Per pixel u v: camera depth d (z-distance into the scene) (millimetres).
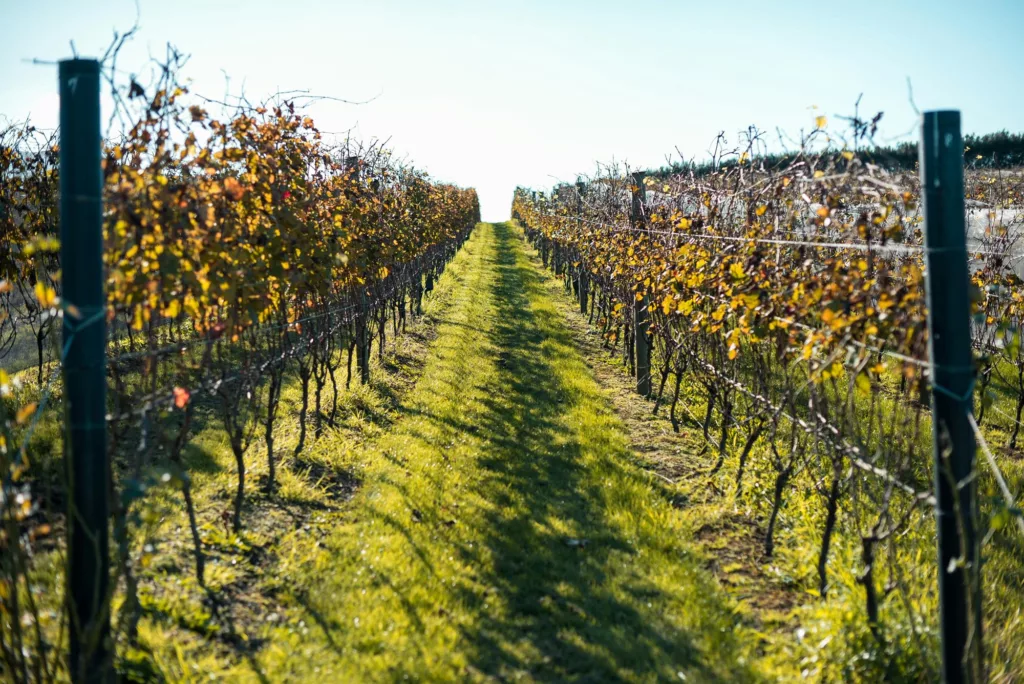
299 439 6996
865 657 3689
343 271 8008
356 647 3896
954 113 2889
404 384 9898
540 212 25578
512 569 4914
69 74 2945
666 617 4324
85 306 2975
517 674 3781
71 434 2992
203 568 4414
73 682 3043
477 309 16219
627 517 5715
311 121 6371
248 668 3639
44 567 4070
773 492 6020
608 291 12328
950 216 2898
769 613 4348
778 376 7289
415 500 5934
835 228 4938
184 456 6242
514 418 8547
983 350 8719
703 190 6965
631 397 9508
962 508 2939
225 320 4988
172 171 4559
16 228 7562
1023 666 3922
